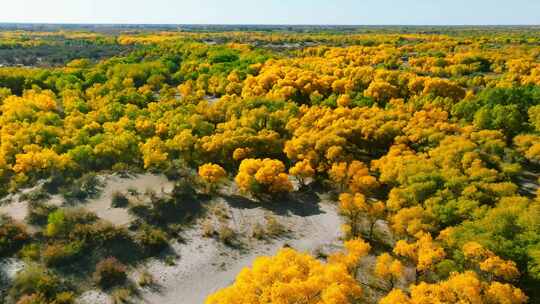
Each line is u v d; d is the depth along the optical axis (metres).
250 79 130.88
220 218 70.94
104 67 164.62
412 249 52.72
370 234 64.06
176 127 96.88
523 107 97.81
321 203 76.12
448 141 79.69
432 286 43.78
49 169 83.38
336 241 65.06
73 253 60.50
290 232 67.75
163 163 86.81
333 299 39.56
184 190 77.06
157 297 54.28
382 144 89.25
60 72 151.00
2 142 87.12
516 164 75.00
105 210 71.81
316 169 83.50
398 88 117.12
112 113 110.56
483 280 48.19
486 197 62.38
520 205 57.41
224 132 93.06
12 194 77.31
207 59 173.12
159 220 69.38
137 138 93.44
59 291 54.69
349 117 96.19
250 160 78.56
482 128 91.38
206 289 55.75
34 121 102.38
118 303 53.00
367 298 51.81
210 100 133.62
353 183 73.56
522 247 50.59
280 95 117.94
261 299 41.16
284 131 99.00
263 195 78.25
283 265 45.38
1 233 62.91
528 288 49.91
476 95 108.94
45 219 68.69
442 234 54.62
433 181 65.06
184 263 60.56
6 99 116.31
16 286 54.78
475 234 52.78
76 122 103.12
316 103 114.25
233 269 59.56
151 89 144.88
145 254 62.16
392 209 64.06
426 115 95.44
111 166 88.94
